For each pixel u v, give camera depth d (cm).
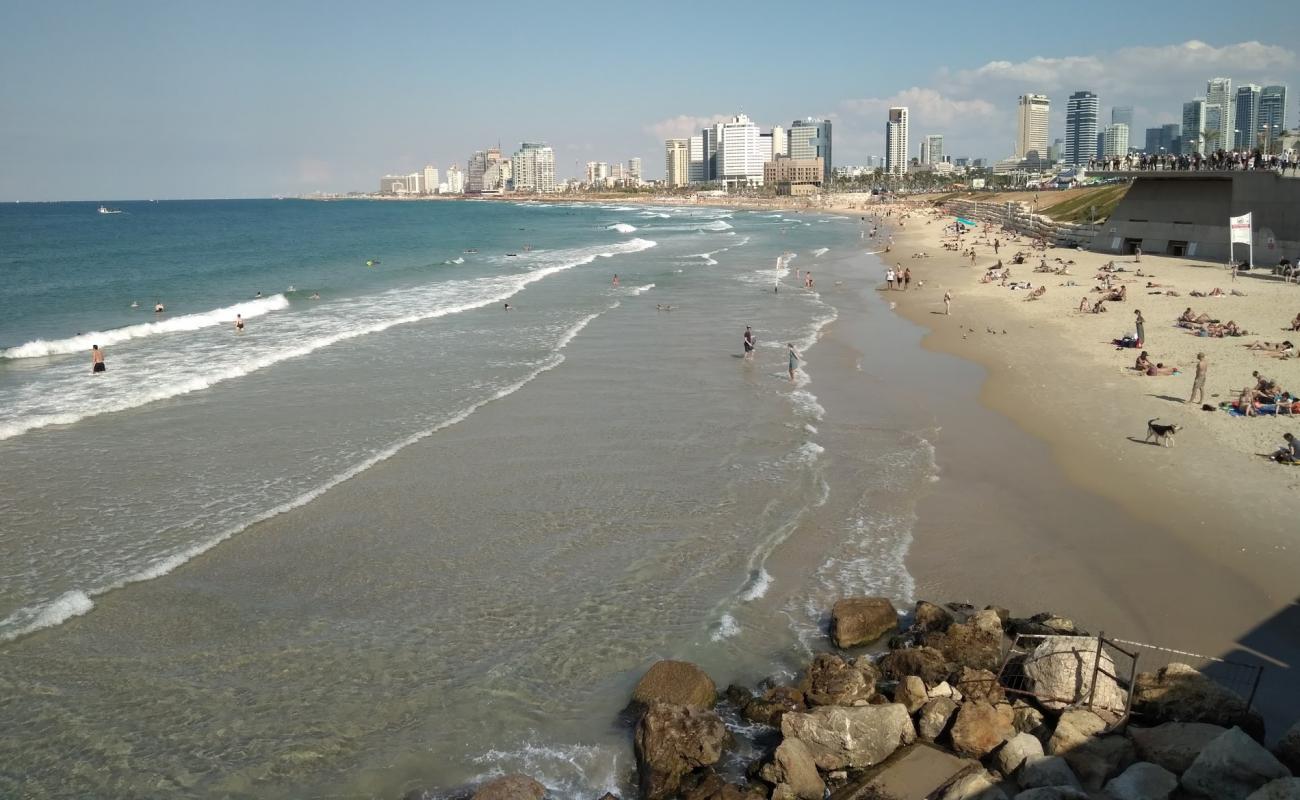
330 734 1177
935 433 2438
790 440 2377
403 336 3984
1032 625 1348
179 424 2544
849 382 3064
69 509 1906
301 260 8306
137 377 3141
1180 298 4550
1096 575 1575
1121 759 1029
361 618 1467
